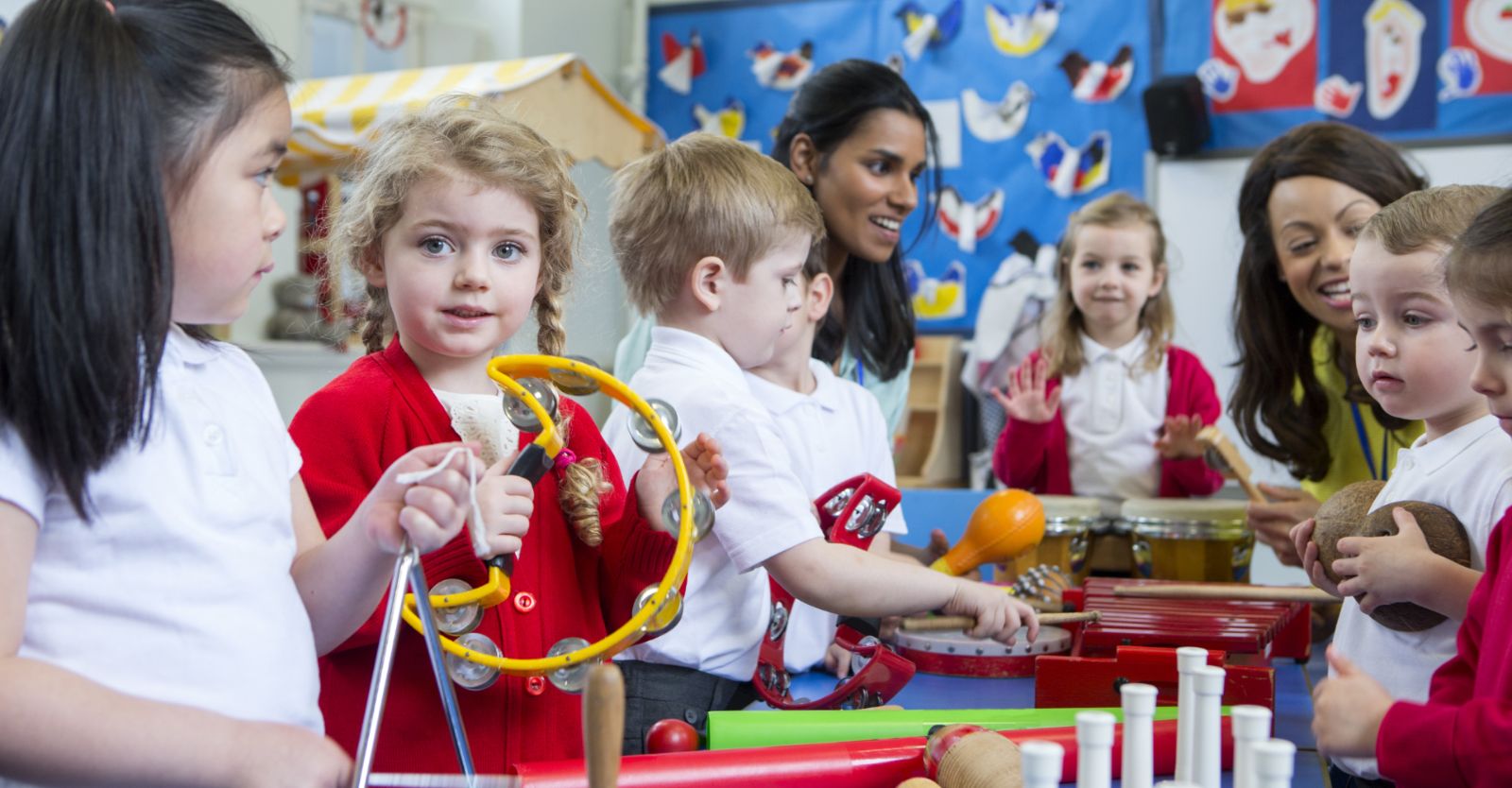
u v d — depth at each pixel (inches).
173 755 27.8
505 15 165.2
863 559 47.4
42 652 29.1
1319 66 147.2
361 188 43.6
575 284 48.3
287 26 147.7
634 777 34.0
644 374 50.7
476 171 40.8
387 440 40.9
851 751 36.1
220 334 139.6
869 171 70.8
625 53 181.0
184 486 31.4
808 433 55.9
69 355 28.0
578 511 42.3
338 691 39.2
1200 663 30.9
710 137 53.8
